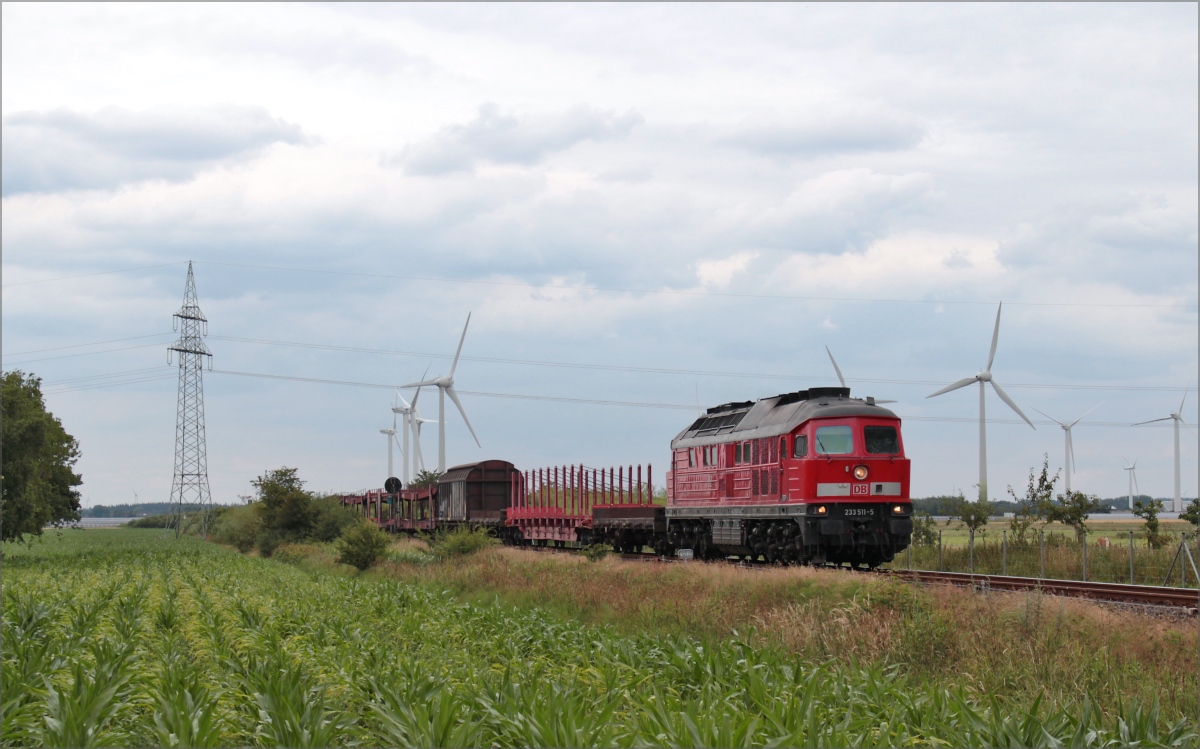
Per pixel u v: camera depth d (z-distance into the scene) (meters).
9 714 11.72
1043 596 19.75
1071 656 16.30
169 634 20.55
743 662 15.91
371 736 11.81
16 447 48.12
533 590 30.83
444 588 34.22
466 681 14.37
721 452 36.19
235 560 49.19
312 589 30.94
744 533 33.84
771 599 23.89
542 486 53.00
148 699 12.54
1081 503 37.50
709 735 10.45
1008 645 17.27
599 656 17.72
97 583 32.75
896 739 11.62
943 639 18.36
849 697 13.52
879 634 18.92
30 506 49.22
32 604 22.05
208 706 11.23
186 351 83.19
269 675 13.85
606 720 11.46
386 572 41.66
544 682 14.77
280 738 11.05
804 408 30.77
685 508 38.59
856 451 29.73
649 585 28.20
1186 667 15.60
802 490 29.67
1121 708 13.03
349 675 14.92
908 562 35.94
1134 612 20.45
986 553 37.41
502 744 11.35
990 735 11.23
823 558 29.94
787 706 11.98
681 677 15.88
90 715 11.16
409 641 20.55
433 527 63.28
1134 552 34.25
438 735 10.85
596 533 46.09
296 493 66.56
